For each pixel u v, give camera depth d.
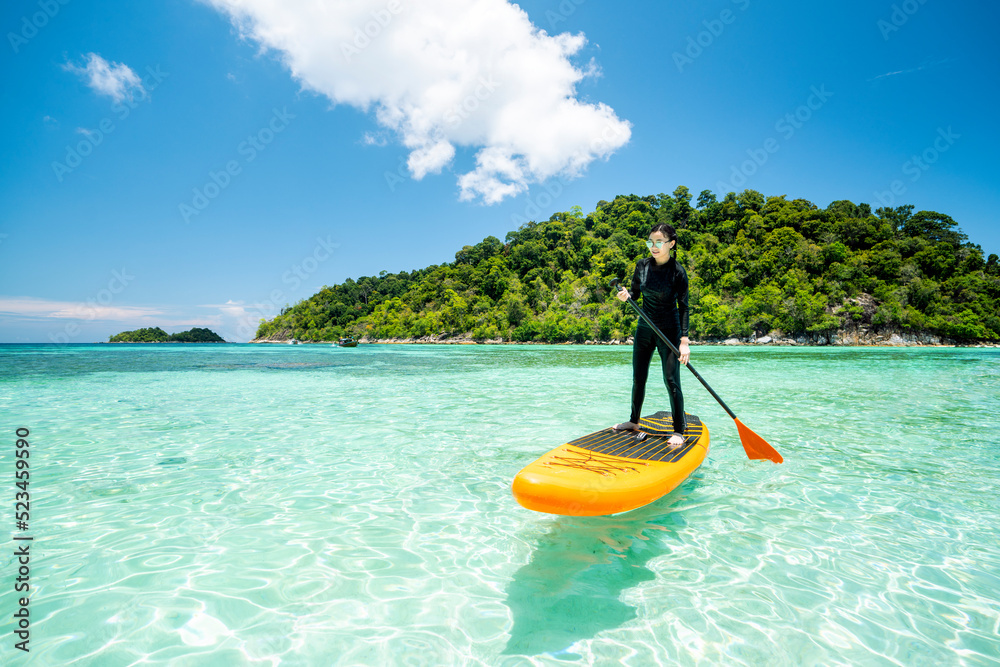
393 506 3.28
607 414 6.86
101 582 2.25
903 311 63.91
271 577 2.32
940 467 4.12
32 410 7.23
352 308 120.38
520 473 2.74
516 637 1.88
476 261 124.81
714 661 1.73
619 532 2.86
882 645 1.83
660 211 109.81
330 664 1.70
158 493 3.48
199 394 9.34
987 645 1.82
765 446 3.77
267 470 4.07
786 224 90.12
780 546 2.67
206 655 1.74
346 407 7.56
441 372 15.43
